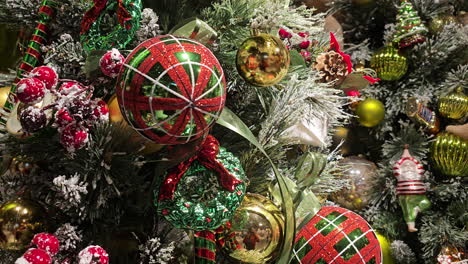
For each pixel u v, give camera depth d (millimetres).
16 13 935
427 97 1246
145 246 873
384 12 1315
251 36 907
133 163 857
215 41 903
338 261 910
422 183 1223
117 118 853
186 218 840
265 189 977
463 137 1230
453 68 1304
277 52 857
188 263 916
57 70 885
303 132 986
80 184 824
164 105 780
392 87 1309
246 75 870
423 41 1250
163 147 887
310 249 916
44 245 814
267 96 973
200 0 970
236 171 860
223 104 815
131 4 846
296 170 948
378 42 1352
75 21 916
